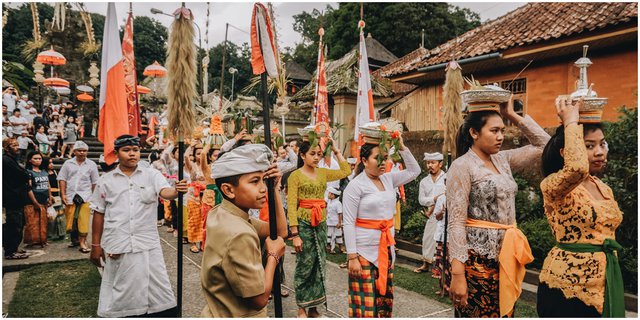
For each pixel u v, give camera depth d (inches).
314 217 160.4
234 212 78.2
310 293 159.5
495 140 99.3
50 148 517.3
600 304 91.7
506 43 314.8
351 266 125.2
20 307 175.6
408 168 143.8
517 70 346.3
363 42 273.6
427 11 929.5
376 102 590.9
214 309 73.5
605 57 296.5
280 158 277.6
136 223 135.4
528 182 250.7
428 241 229.9
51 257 251.4
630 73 284.5
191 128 137.7
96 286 201.5
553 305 97.8
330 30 962.7
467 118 105.0
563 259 96.9
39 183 280.7
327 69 535.5
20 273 224.7
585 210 94.6
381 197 129.0
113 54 157.6
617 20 254.4
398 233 296.4
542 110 328.5
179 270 133.9
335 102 439.5
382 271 126.5
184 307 176.2
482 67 359.6
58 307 175.9
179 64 137.0
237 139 165.3
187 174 286.4
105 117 155.0
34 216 275.7
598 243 94.3
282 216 94.0
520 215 240.7
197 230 271.3
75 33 807.1
